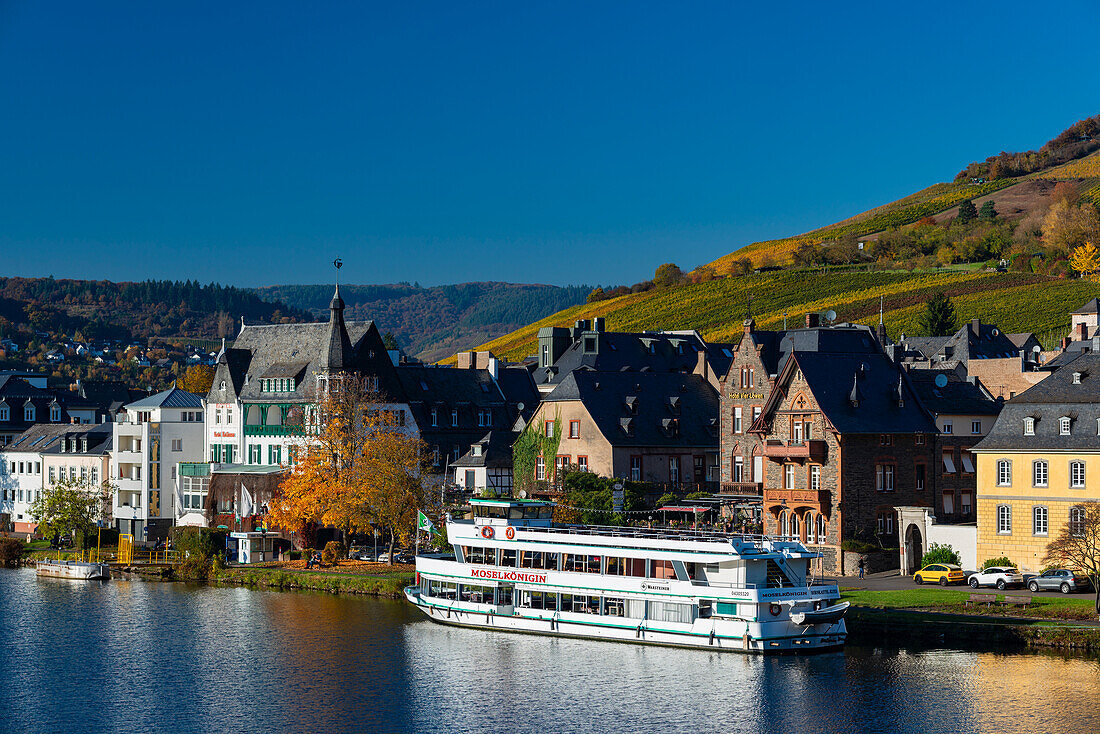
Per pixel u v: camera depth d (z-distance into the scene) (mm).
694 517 108750
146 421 145750
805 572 80938
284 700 70875
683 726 65062
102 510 149875
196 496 141500
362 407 117188
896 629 79688
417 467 117750
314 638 86375
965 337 184250
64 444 158625
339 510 112562
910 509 98688
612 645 82375
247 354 147750
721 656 78000
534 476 126000
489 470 131500
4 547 133500
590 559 85312
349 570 111500
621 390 125250
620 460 119375
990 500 94062
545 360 161000
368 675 76000
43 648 84500
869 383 104812
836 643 78812
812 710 66875
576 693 71250
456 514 112625
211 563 117875
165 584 114375
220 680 75375
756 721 65500
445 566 91562
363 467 113625
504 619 87812
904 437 103375
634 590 82500
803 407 102375
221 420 145750
